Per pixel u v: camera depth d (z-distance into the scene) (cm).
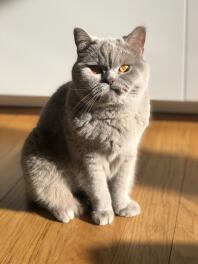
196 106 125
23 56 118
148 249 77
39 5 111
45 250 78
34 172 86
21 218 86
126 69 76
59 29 113
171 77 115
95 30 113
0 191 95
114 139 79
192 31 109
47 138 87
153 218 85
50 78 119
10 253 77
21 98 129
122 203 87
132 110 78
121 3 109
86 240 80
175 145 112
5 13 113
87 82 76
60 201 87
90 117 78
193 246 77
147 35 111
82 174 84
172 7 108
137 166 102
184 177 98
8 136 118
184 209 87
